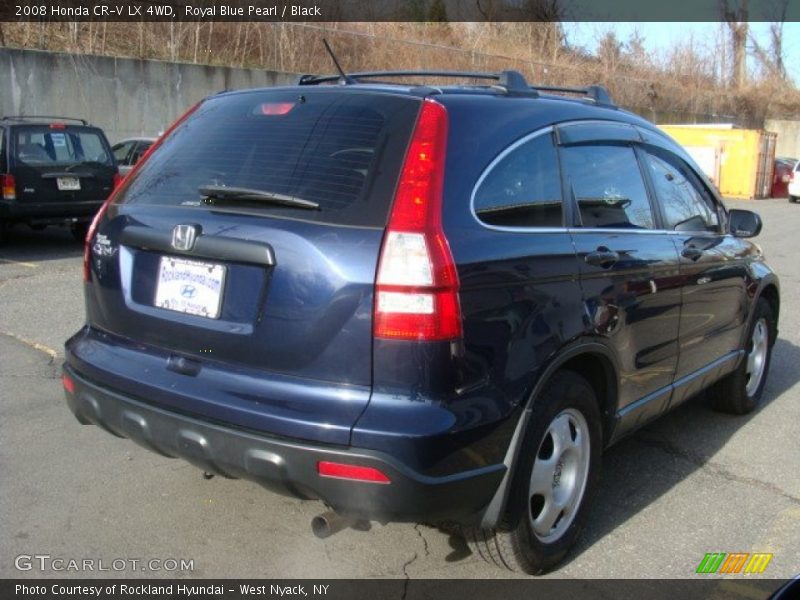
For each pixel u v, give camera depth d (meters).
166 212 3.19
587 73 35.16
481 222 2.87
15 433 4.52
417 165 2.77
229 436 2.76
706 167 29.73
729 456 4.68
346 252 2.68
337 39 24.77
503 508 2.89
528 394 2.93
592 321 3.27
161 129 19.42
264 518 3.69
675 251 4.06
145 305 3.20
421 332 2.60
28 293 8.11
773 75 49.19
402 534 3.57
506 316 2.85
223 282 2.93
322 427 2.62
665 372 4.05
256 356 2.83
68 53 17.56
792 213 22.73
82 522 3.59
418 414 2.59
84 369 3.28
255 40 22.72
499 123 3.12
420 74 3.79
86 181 11.02
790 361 6.75
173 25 20.69
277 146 3.12
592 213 3.53
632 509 3.95
